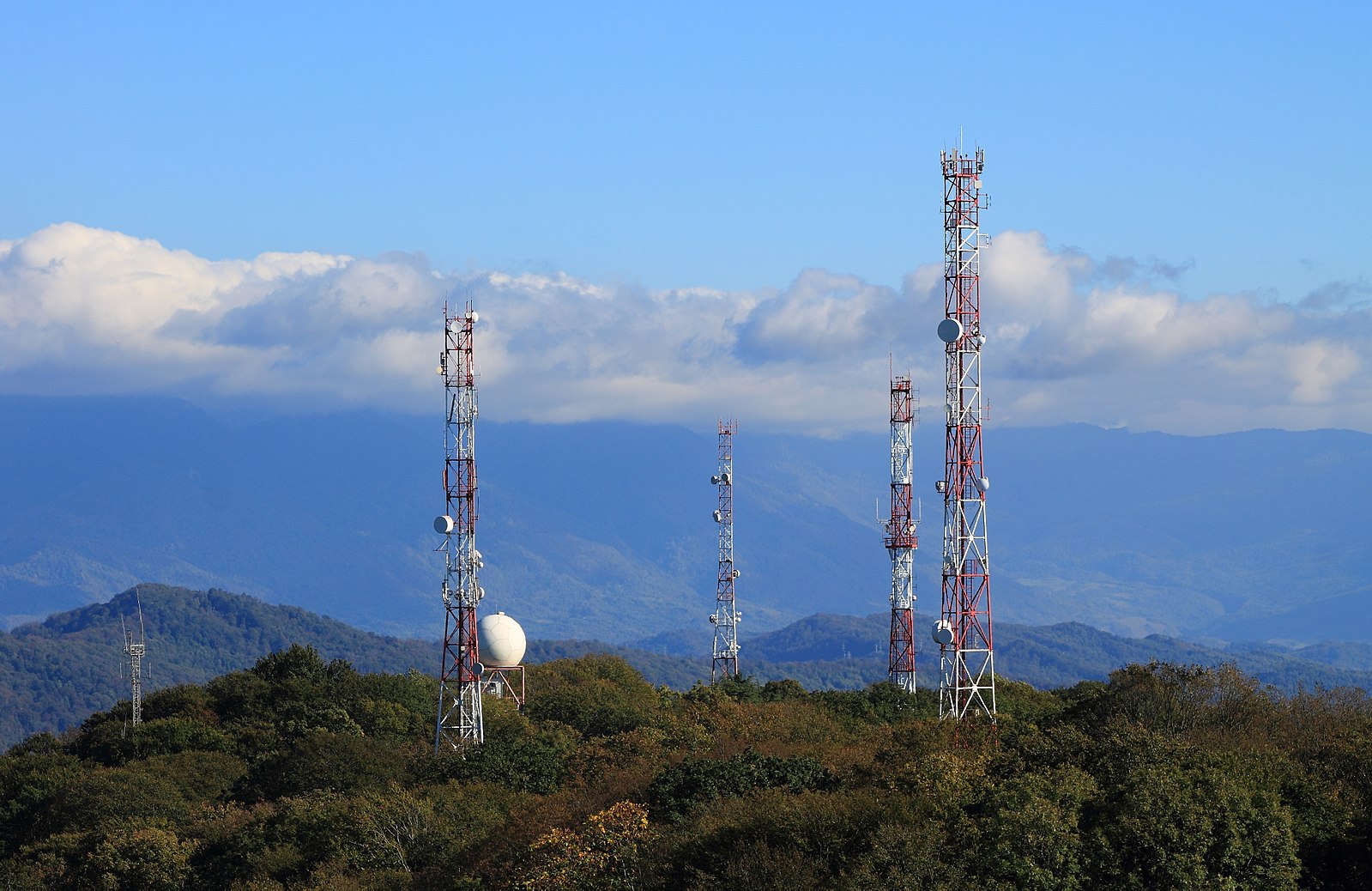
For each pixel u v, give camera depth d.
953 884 49.12
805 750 79.69
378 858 73.38
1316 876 51.53
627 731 99.62
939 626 81.94
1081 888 50.34
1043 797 52.56
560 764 87.69
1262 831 50.88
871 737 83.50
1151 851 50.84
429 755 95.88
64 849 84.94
